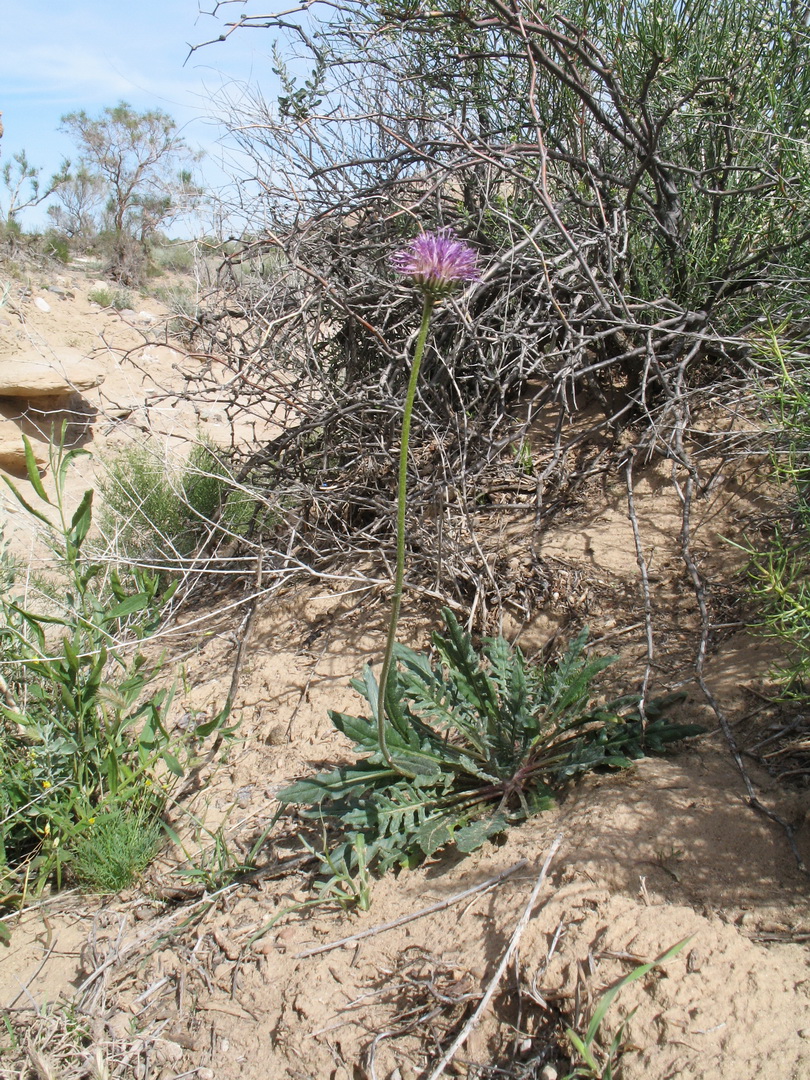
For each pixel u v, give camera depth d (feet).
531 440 12.91
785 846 6.69
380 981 6.84
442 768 8.54
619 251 12.13
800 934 5.88
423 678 8.96
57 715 10.18
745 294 11.91
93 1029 7.35
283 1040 6.74
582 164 11.57
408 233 13.46
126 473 19.77
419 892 7.55
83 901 9.20
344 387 12.75
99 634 10.37
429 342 12.04
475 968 6.53
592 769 8.28
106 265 50.67
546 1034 5.98
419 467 12.73
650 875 6.64
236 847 9.20
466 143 10.48
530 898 6.66
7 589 11.35
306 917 7.81
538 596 10.75
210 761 10.71
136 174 54.65
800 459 9.22
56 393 30.63
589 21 12.74
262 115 13.08
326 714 10.73
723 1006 5.47
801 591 7.64
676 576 10.34
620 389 13.28
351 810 8.40
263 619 12.67
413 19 11.60
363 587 11.46
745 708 8.22
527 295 12.67
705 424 11.70
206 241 13.41
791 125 11.73
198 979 7.63
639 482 11.67
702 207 12.57
